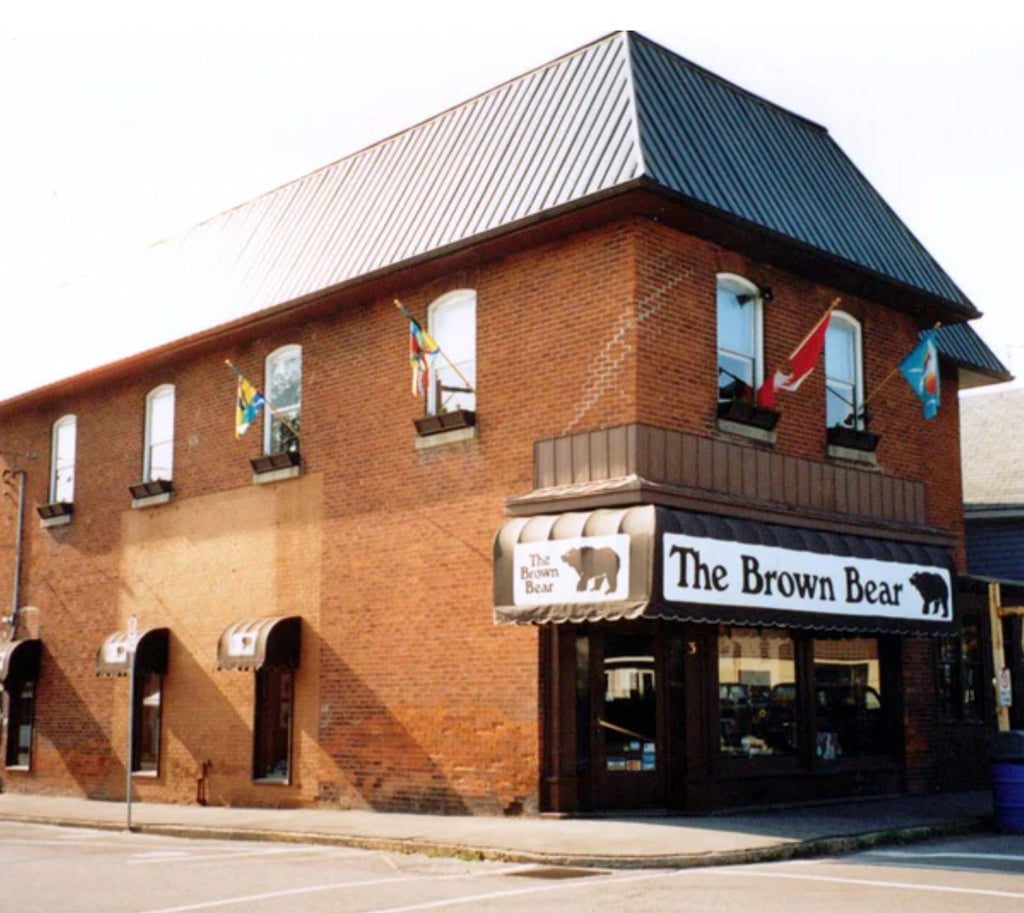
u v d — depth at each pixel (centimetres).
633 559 1435
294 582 2006
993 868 1215
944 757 2020
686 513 1498
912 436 2019
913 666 1970
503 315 1748
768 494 1686
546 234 1680
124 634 2247
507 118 1842
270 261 2150
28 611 2578
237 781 2053
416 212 1872
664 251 1638
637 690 1630
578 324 1648
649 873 1204
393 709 1816
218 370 2223
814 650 1809
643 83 1692
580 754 1606
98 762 2348
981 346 2298
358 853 1420
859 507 1816
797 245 1730
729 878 1152
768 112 1906
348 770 1869
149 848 1528
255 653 1939
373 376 1928
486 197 1752
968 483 2723
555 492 1584
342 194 2102
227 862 1341
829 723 1825
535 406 1684
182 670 2194
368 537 1895
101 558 2412
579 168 1631
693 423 1638
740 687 1694
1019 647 2280
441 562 1780
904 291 1930
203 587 2175
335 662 1919
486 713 1681
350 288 1902
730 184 1681
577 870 1230
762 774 1686
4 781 2552
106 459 2441
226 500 2158
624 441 1553
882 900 1009
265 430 2116
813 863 1262
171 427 2317
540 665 1620
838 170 1975
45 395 2581
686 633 1627
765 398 1723
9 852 1480
